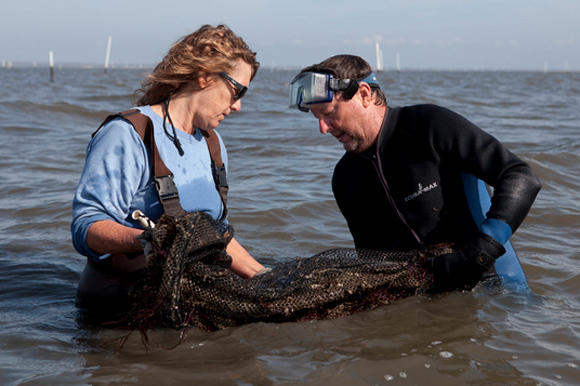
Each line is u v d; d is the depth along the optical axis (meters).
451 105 18.64
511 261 2.83
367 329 2.30
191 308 2.27
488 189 2.73
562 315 2.47
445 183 2.62
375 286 2.40
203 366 2.02
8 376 1.97
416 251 2.45
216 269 2.26
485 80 62.41
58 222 4.42
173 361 2.07
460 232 2.64
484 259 2.26
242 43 2.42
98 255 2.28
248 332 2.29
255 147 8.75
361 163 2.79
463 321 2.36
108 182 2.24
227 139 9.74
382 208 2.77
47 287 3.08
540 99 24.28
